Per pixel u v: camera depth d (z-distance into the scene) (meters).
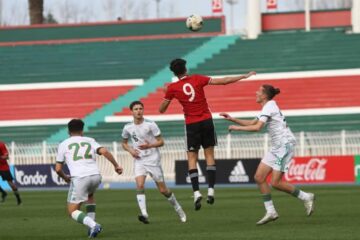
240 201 64.56
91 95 130.62
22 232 40.69
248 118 121.00
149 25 141.12
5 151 69.06
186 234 37.06
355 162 93.56
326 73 124.81
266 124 40.94
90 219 35.75
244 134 114.31
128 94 129.50
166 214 51.41
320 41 131.38
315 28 137.88
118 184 102.75
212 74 129.75
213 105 123.56
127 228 41.28
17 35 144.25
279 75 126.31
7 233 40.25
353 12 135.00
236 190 85.25
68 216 52.06
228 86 125.88
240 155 98.62
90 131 122.31
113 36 142.25
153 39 140.00
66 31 143.62
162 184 45.00
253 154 98.19
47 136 124.38
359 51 127.62
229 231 37.97
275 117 40.31
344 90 121.69
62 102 130.50
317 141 97.75
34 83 134.50
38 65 138.38
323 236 34.59
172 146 100.44
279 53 130.75
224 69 130.00
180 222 44.41
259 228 39.00
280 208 53.41
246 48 133.50
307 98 121.75
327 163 94.00
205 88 126.31
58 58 139.38
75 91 131.88
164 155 100.44
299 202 60.03
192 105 42.72
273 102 40.72
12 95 133.25
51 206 64.44
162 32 140.50
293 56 129.50
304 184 93.56
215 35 138.75
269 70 127.75
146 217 44.00
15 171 103.44
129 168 102.56
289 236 34.88
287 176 94.69
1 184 104.31
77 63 137.62
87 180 36.31
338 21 137.00
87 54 139.25
